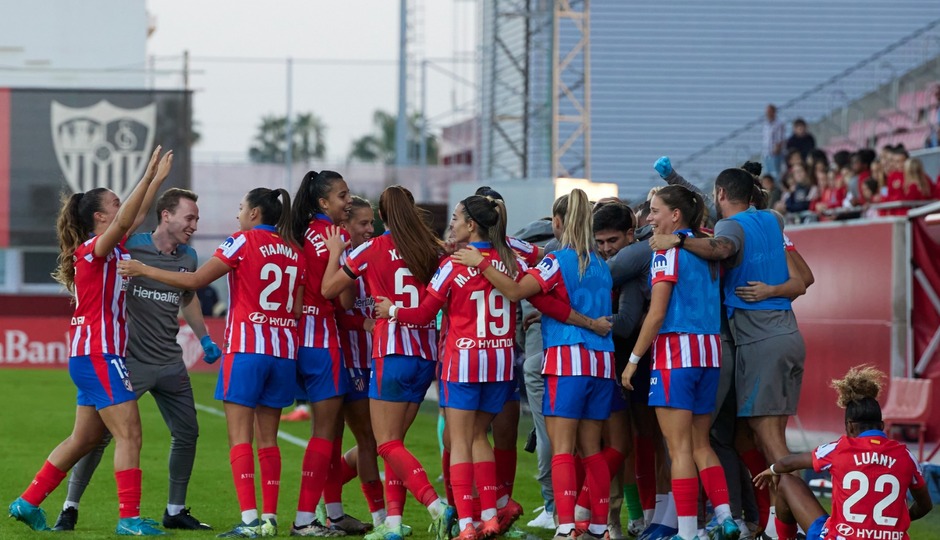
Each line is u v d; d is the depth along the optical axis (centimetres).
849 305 2380
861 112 4772
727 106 5184
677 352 1269
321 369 1373
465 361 1293
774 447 1319
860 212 3073
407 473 1317
